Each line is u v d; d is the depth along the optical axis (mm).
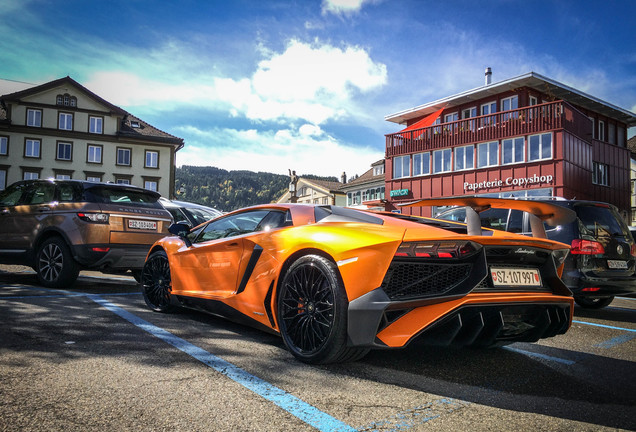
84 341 2939
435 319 2320
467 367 2732
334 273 2531
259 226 3383
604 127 25797
